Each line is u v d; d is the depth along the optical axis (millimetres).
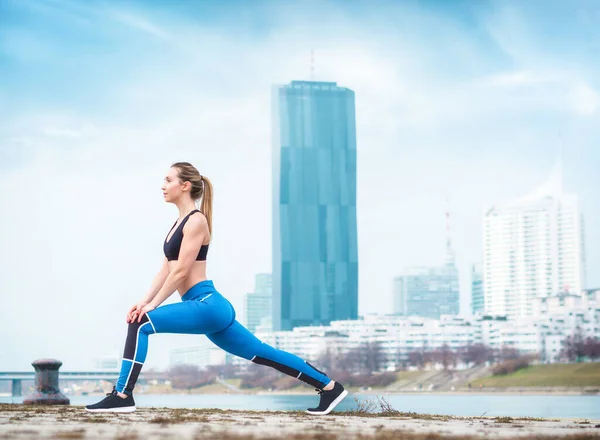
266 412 7859
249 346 7086
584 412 85750
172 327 6871
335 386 7418
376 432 5160
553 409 93812
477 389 192500
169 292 6879
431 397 162125
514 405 107688
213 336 7094
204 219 7016
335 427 5645
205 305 6875
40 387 15062
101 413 6781
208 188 7191
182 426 5484
